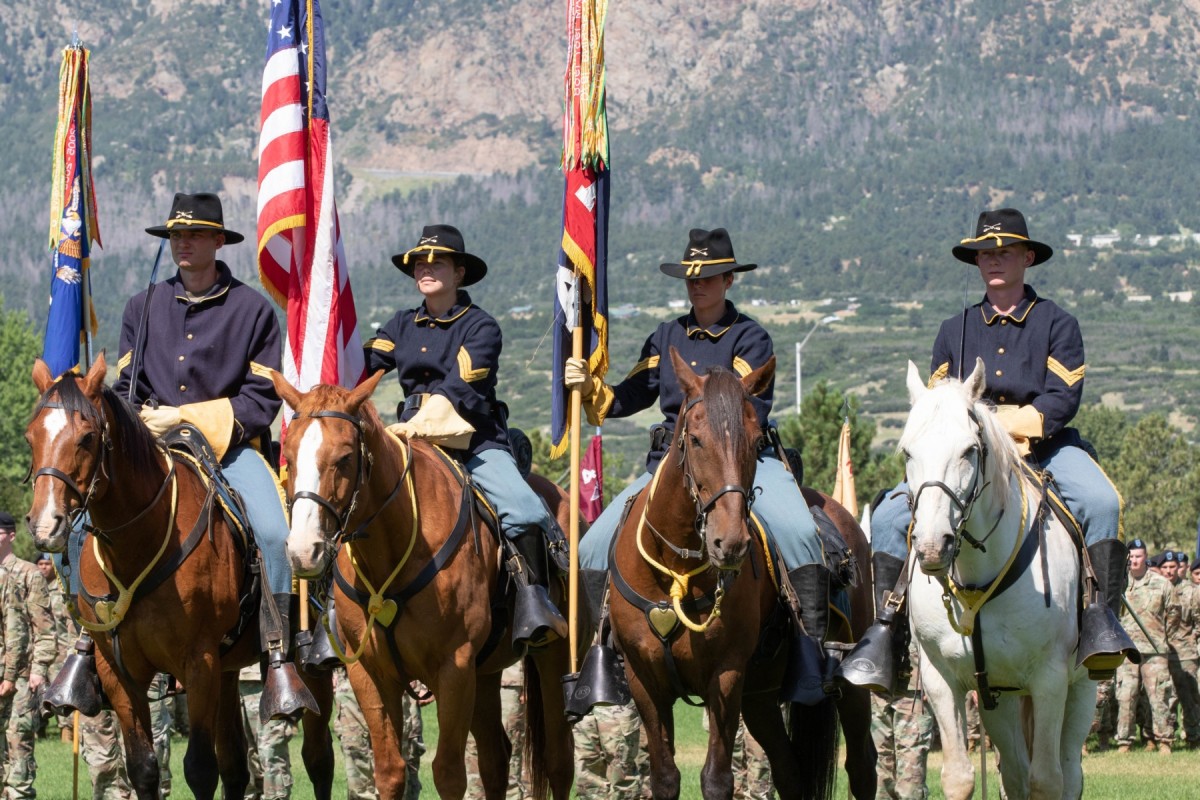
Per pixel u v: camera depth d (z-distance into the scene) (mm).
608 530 10719
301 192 12430
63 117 12312
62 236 12242
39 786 18125
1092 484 10383
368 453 9242
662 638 9781
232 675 10805
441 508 10078
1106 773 19453
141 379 11352
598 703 9914
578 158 11617
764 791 14562
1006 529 9633
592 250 11547
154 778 10078
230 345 11227
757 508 10531
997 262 10781
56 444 9055
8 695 15867
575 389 11320
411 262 11500
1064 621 9820
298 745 20672
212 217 11242
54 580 16906
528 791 11664
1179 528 66062
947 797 9859
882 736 14844
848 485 20453
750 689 10547
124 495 9680
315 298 12297
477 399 10922
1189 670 22500
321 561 8703
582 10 11664
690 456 9102
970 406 9242
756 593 9914
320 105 12633
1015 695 10172
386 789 9906
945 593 9445
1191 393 195125
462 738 9922
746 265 10898
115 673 10031
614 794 13070
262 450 11297
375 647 9883
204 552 10023
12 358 85312
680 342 11148
